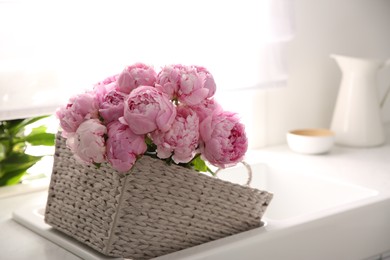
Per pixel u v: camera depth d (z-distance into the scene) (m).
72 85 1.46
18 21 1.35
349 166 1.73
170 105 0.99
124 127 0.99
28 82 1.40
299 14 1.98
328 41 2.07
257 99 1.93
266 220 1.24
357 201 1.37
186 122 1.00
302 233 1.23
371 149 1.93
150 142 1.04
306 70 2.03
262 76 1.79
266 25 1.77
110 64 1.50
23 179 1.65
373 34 2.22
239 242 1.13
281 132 2.01
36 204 1.43
